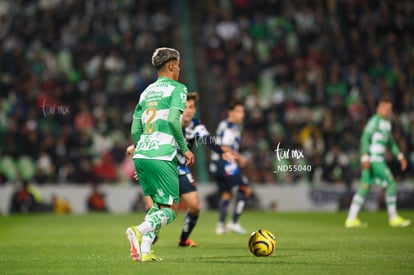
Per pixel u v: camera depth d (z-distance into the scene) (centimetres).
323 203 7031
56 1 8806
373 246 3141
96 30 8450
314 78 8300
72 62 8088
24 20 8525
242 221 5422
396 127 7619
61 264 2427
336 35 8950
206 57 8831
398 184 7050
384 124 4750
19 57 7888
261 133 7456
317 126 7719
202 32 9300
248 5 9225
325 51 8738
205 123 8106
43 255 2791
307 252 2839
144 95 2484
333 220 5516
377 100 8162
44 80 7738
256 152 7256
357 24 9244
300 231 4297
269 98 8269
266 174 7150
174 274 2102
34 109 7319
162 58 2475
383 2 9362
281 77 8381
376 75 8594
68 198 6650
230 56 8662
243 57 8594
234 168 4191
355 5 9350
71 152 7025
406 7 9344
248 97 7844
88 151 7106
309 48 8775
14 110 7369
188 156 2397
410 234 3981
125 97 7769
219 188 4272
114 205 6744
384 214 6347
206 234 4191
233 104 4228
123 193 6769
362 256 2653
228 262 2444
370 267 2284
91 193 6706
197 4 9644
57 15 8569
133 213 6688
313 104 8025
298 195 7000
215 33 8881
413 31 9219
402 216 6022
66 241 3572
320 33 9025
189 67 8769
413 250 2925
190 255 2778
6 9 8706
